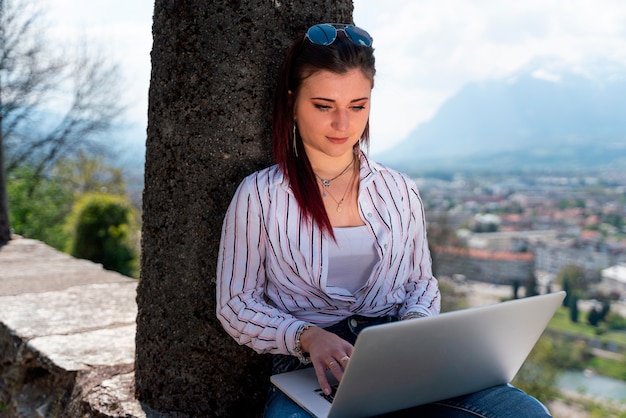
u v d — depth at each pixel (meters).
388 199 1.41
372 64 1.31
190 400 1.61
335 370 1.18
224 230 1.38
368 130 1.43
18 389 2.28
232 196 1.53
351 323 1.38
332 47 1.26
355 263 1.39
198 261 1.56
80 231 9.51
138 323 1.71
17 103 13.84
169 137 1.56
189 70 1.51
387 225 1.39
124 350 2.18
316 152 1.38
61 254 4.67
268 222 1.33
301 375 1.34
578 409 18.38
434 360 1.12
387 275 1.41
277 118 1.36
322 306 1.38
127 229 9.75
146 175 1.65
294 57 1.33
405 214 1.43
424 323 1.03
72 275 3.65
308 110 1.31
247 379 1.62
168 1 1.54
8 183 12.38
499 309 1.12
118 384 1.82
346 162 1.41
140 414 1.63
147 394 1.68
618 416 18.05
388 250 1.39
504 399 1.22
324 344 1.22
